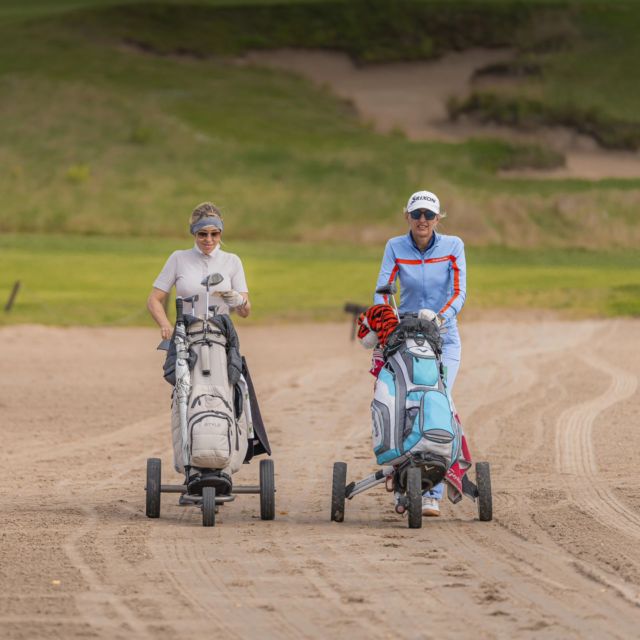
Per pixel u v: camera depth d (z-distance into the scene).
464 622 21.64
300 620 21.83
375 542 29.44
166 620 21.83
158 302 33.38
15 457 45.22
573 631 21.05
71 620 21.75
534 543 29.30
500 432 51.16
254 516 34.00
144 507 35.16
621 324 112.94
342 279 159.38
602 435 50.25
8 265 165.25
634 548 28.55
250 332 108.81
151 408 59.91
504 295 138.62
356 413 57.50
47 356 86.12
